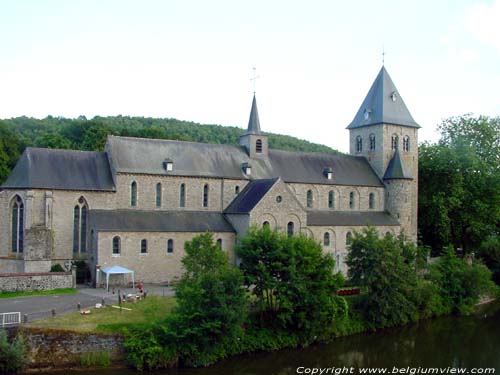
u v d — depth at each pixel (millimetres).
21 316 42719
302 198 76312
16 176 61000
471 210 84875
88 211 62344
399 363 45719
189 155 71062
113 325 41625
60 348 39344
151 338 40594
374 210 82938
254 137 76188
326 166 81500
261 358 45062
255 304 48656
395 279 57500
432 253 91062
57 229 60844
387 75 88562
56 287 55375
